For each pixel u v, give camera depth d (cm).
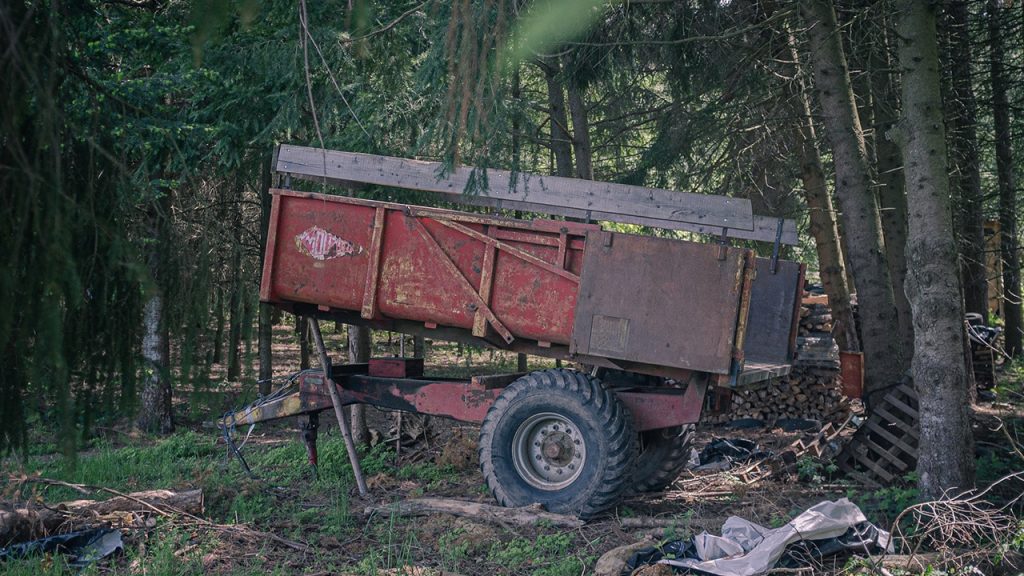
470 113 249
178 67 839
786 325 808
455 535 615
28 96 151
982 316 1591
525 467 700
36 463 632
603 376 811
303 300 766
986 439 947
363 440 983
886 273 930
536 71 1517
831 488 768
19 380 153
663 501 737
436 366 2073
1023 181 1453
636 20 1020
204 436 1121
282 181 780
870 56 931
